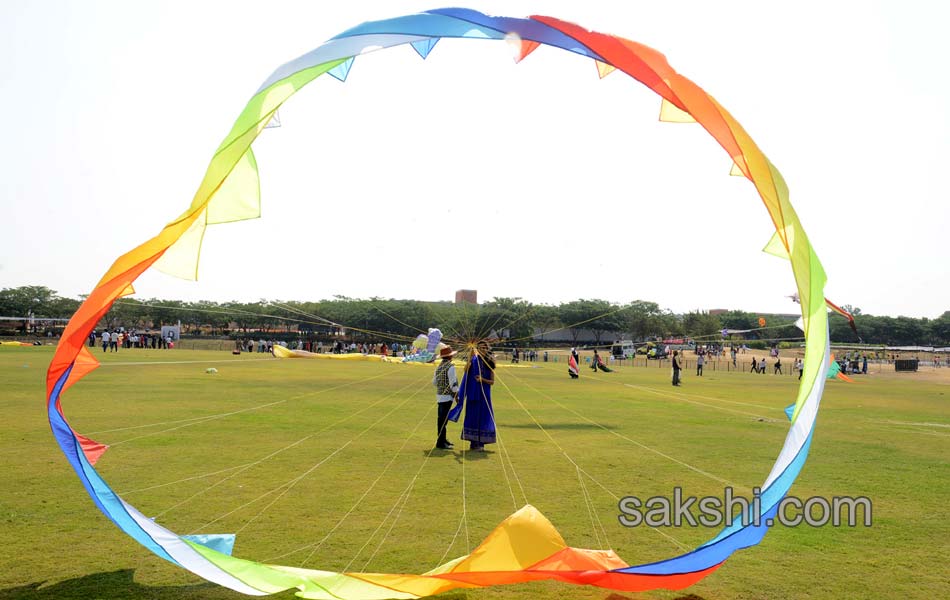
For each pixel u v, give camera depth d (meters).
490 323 32.94
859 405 24.56
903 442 14.55
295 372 35.31
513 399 23.33
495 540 5.72
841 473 10.90
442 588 5.57
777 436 14.84
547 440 13.74
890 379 48.06
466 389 12.38
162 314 75.62
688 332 57.94
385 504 8.30
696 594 5.73
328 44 6.89
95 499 6.08
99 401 18.42
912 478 10.54
